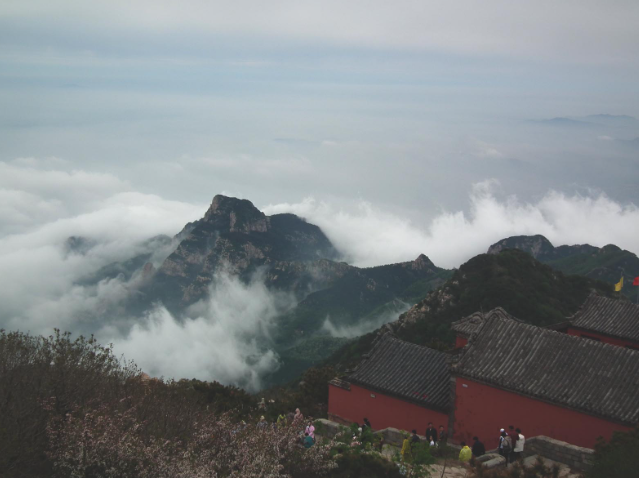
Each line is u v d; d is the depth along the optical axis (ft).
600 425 79.25
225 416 63.46
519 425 86.02
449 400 94.58
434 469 66.49
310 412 113.70
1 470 50.55
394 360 106.93
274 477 52.90
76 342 70.03
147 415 63.00
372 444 66.90
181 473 49.90
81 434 51.11
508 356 91.45
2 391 58.49
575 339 90.33
